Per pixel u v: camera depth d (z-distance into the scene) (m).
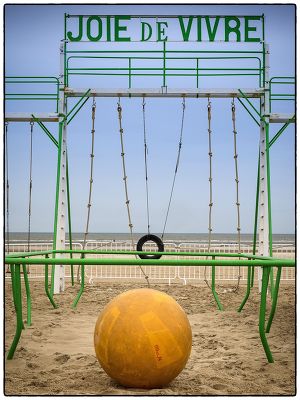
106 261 4.49
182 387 3.83
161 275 14.38
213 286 8.29
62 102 9.51
